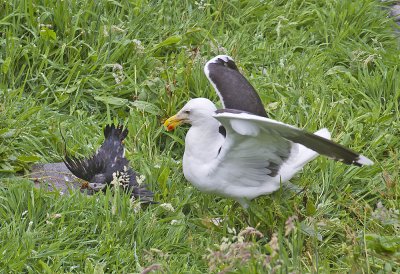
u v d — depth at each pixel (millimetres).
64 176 10406
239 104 10000
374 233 9523
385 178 10258
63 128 11039
